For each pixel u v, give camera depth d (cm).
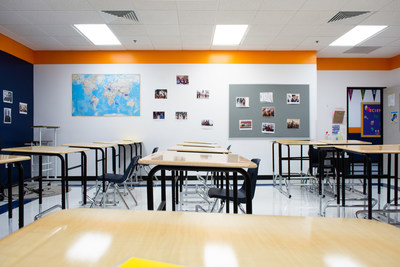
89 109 524
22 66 490
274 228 40
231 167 125
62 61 524
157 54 529
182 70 530
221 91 531
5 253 30
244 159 151
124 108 527
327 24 412
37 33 441
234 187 157
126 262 28
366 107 633
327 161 419
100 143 403
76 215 45
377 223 42
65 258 29
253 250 32
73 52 525
